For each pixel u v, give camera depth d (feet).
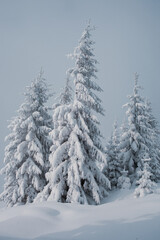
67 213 29.27
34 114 66.54
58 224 25.34
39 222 24.97
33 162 62.18
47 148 69.05
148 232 20.06
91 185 50.57
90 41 58.23
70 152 51.08
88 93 54.60
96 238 19.71
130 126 81.41
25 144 64.64
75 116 54.49
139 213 26.35
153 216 24.57
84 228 22.80
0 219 28.96
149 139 81.51
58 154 51.21
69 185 50.44
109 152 75.31
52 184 52.01
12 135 67.67
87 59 58.85
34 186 60.49
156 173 78.13
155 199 35.32
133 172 75.77
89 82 57.57
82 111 55.16
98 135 57.72
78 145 50.60
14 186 63.41
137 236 19.36
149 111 98.32
